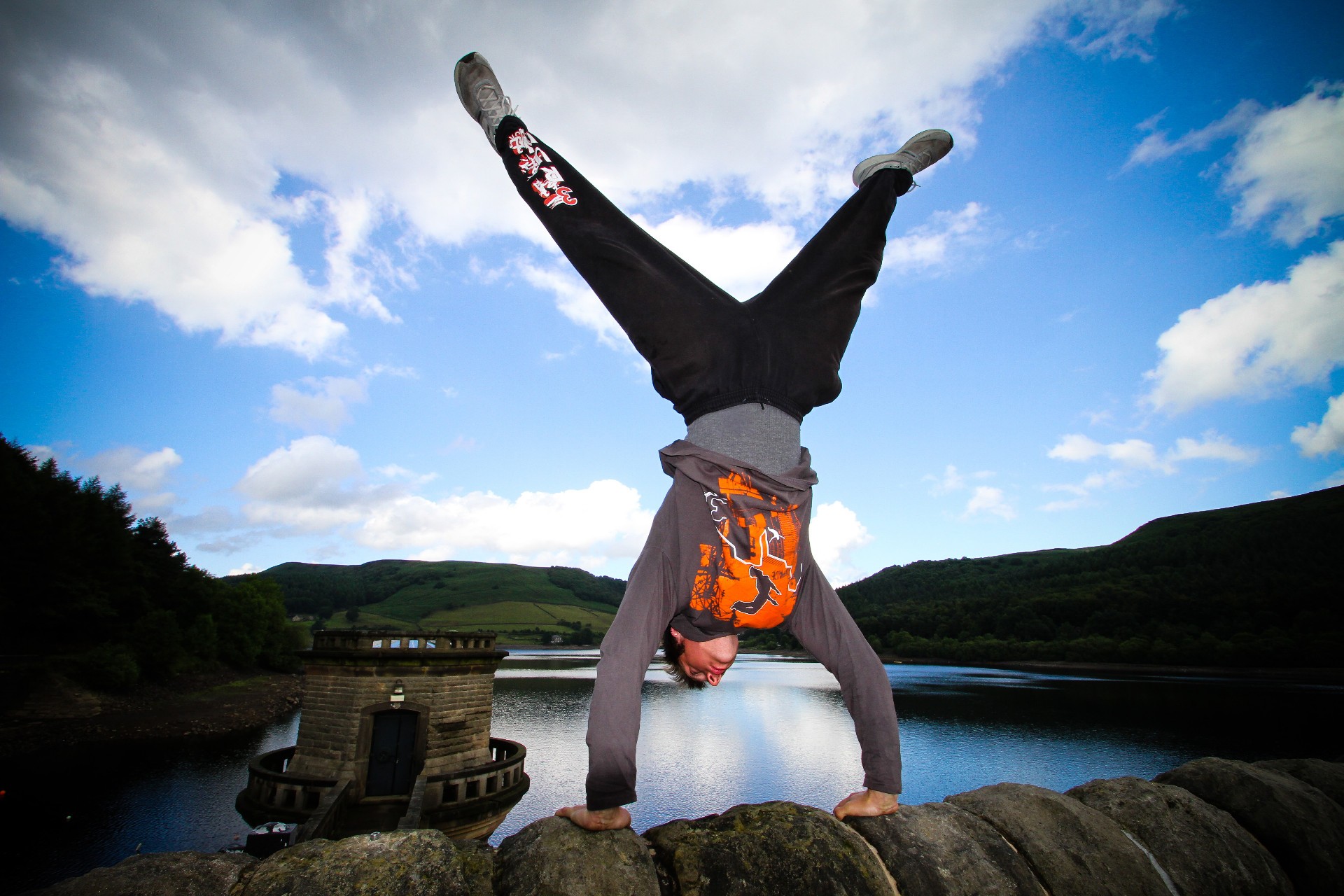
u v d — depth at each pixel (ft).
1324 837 6.81
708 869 4.87
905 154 6.59
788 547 5.16
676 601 5.27
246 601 237.25
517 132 6.32
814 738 179.63
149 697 158.61
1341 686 281.74
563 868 4.56
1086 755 148.97
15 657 148.77
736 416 5.37
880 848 5.44
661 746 165.68
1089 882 5.81
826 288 5.89
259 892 4.16
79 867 68.95
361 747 70.23
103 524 200.34
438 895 4.35
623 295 5.61
